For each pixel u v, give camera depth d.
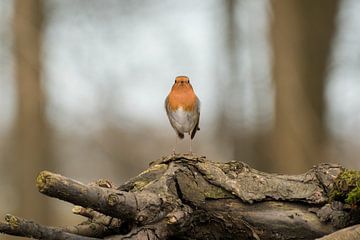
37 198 15.27
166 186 4.15
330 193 4.24
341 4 15.75
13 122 15.61
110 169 26.52
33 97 15.28
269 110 14.98
